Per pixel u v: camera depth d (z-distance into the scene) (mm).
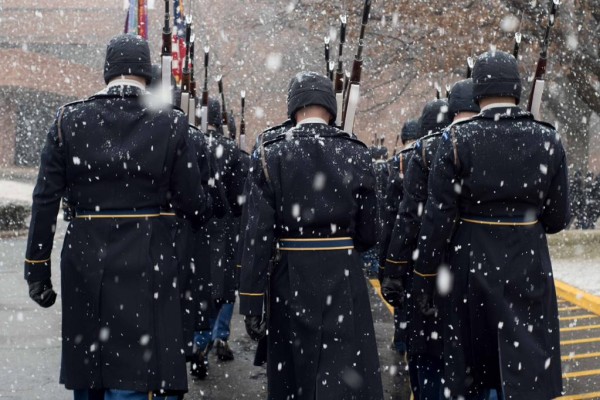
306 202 3271
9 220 15797
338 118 3875
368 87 21812
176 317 3373
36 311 7355
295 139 3318
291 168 3275
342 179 3299
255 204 3273
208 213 3875
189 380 5133
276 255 3371
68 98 44656
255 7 28125
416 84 24906
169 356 3320
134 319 3258
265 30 28156
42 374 5164
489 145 3334
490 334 3369
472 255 3367
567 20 14742
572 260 11070
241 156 5457
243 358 5723
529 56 17391
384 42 19875
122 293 3279
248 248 3244
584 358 5805
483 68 3410
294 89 3418
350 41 19688
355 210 3359
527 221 3400
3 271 10297
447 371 3463
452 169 3371
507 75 3379
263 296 3252
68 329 3350
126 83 3414
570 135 20688
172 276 3391
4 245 13773
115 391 3283
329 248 3309
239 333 6605
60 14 46875
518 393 3223
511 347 3273
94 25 46969
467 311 3404
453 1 17719
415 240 4023
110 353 3270
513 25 15719
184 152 3420
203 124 5109
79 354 3318
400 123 26844
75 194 3379
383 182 6758
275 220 3330
